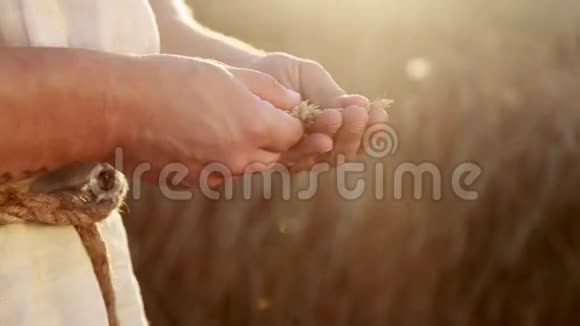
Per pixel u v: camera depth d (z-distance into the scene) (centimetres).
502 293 214
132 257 212
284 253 211
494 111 220
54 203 63
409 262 210
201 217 212
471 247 212
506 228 212
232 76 61
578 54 250
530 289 213
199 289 213
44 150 57
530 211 212
